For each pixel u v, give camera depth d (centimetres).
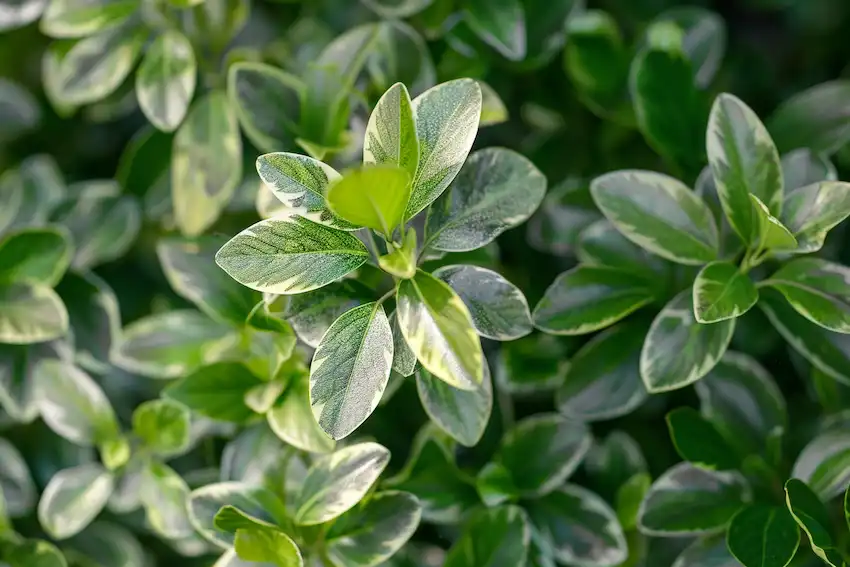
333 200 58
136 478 70
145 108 71
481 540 67
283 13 76
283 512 65
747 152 65
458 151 61
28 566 70
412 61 70
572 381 69
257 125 68
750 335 71
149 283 75
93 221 73
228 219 73
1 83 77
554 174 74
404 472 68
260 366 67
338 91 68
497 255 71
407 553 69
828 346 66
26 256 70
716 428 67
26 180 74
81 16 71
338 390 61
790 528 65
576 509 68
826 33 79
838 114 69
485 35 71
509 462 69
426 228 64
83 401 70
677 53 70
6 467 71
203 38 73
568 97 75
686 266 69
